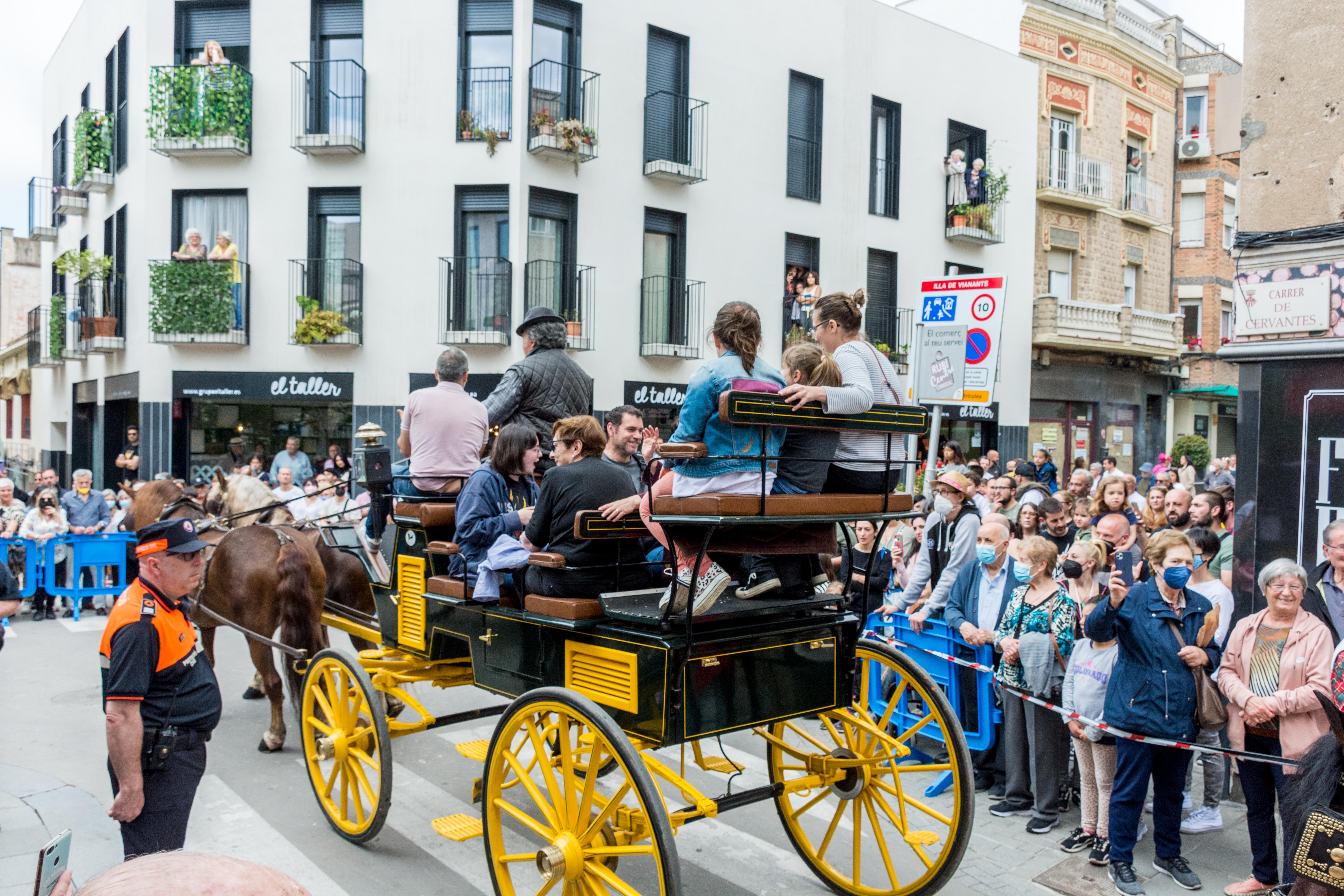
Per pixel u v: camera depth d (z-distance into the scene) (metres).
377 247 14.47
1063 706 4.77
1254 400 5.66
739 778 5.70
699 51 16.00
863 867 4.48
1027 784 5.13
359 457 5.57
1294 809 2.26
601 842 3.63
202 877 1.01
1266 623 4.28
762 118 16.81
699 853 4.67
